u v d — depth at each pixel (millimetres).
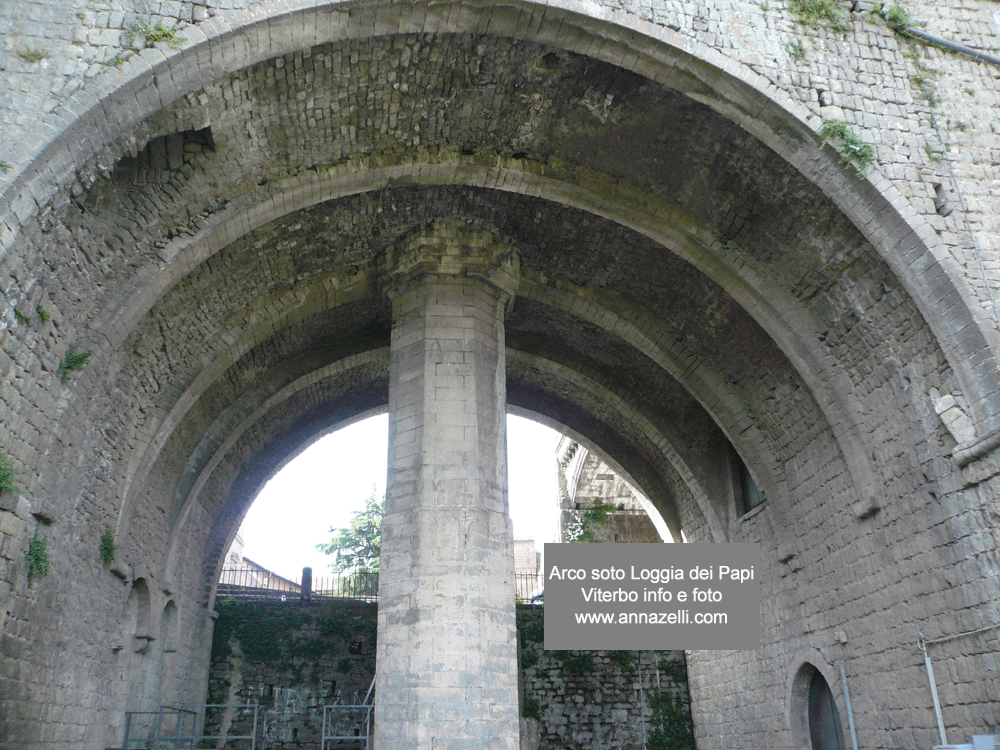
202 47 8695
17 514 8758
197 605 16922
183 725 15922
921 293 10180
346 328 15898
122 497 12000
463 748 10539
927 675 10430
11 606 8672
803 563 13656
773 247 11820
